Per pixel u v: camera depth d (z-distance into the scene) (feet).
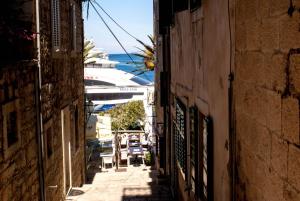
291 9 8.38
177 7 27.32
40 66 24.80
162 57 45.42
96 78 121.80
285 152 8.96
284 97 8.93
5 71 18.17
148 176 47.85
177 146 32.09
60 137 32.65
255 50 10.91
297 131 8.30
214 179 17.99
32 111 23.56
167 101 40.45
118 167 57.16
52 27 28.86
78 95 43.09
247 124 11.87
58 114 31.65
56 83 30.73
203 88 20.39
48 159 27.50
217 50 16.66
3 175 17.76
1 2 21.84
